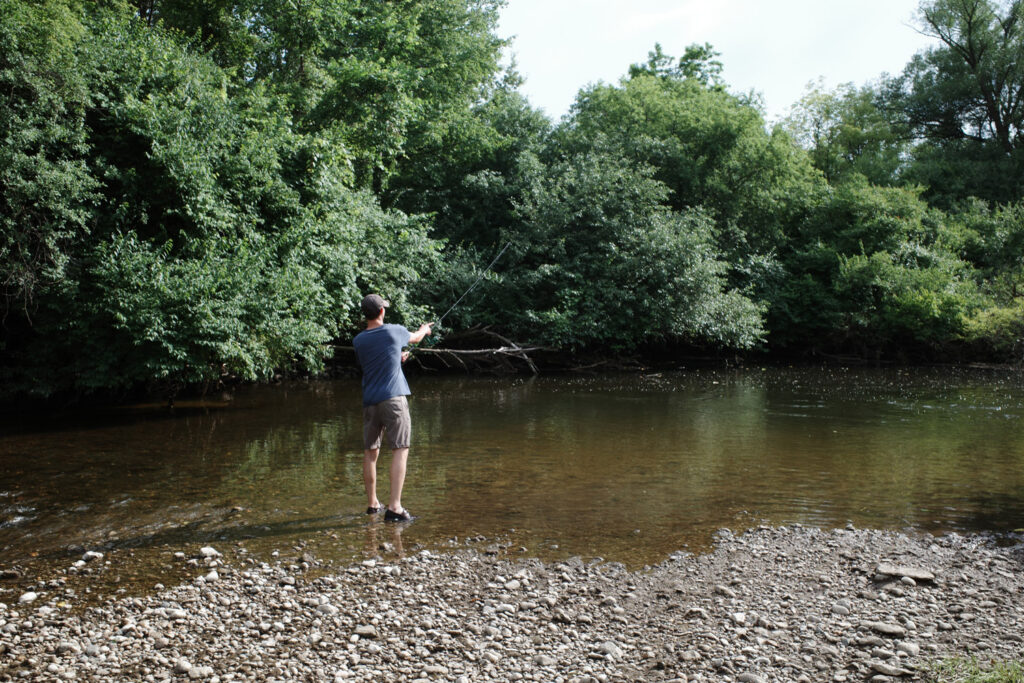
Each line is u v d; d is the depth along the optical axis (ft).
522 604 13.44
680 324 64.75
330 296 43.86
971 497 20.90
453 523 18.42
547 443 29.04
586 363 67.21
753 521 18.72
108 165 37.06
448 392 47.83
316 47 63.05
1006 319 64.90
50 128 32.86
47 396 37.50
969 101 115.14
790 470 24.31
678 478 23.21
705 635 12.20
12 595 13.87
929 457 26.30
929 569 15.26
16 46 31.86
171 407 39.34
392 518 18.70
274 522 18.43
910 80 124.47
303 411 38.17
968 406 40.40
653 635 12.26
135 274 33.86
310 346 42.75
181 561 15.69
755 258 78.28
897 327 73.67
